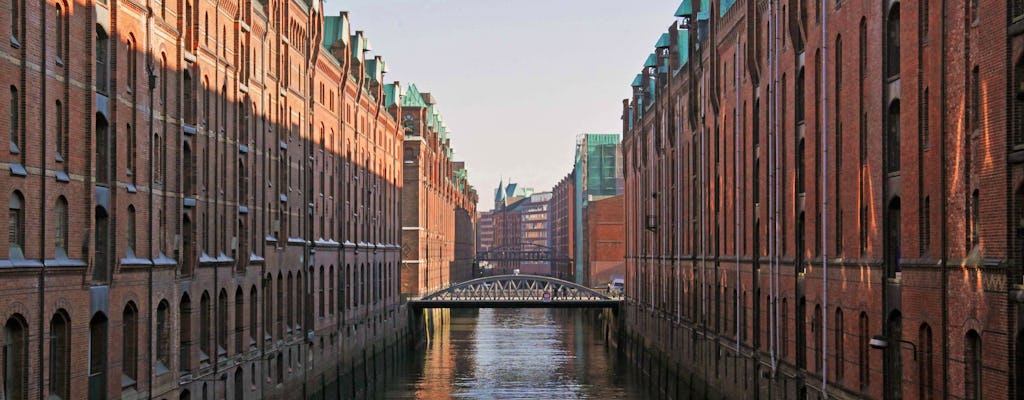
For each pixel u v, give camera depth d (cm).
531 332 11856
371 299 7781
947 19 2775
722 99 5553
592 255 13462
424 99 13000
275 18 5044
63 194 2859
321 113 6178
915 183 2973
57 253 2838
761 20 4741
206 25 4019
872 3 3331
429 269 11862
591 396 6556
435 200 12769
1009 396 2441
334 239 6556
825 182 3794
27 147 2666
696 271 6200
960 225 2698
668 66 7212
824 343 3762
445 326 12825
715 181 5728
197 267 3862
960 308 2698
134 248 3325
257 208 4712
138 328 3334
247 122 4556
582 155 15550
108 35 3136
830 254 3775
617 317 9556
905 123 3053
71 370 2884
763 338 4678
